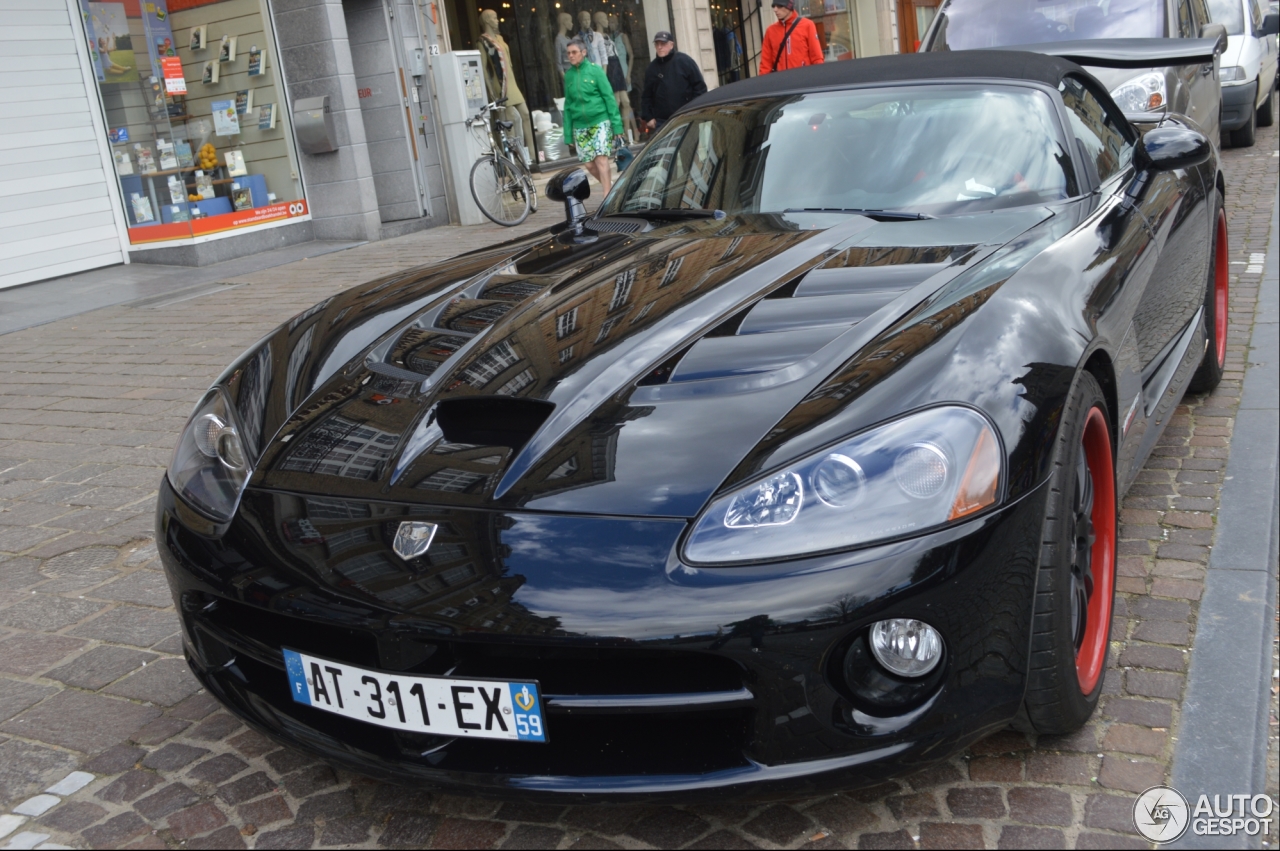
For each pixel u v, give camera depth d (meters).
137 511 3.89
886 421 1.82
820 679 1.74
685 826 2.01
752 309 2.24
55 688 2.68
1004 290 2.16
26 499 4.11
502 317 2.44
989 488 1.80
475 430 2.06
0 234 8.92
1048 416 1.92
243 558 2.01
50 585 3.30
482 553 1.81
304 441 2.17
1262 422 3.86
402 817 2.11
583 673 1.84
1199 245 3.59
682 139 3.41
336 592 1.87
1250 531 3.02
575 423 1.98
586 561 1.76
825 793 1.81
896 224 2.73
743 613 1.71
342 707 1.98
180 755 2.36
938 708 1.80
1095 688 2.14
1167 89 6.33
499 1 12.62
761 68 10.27
